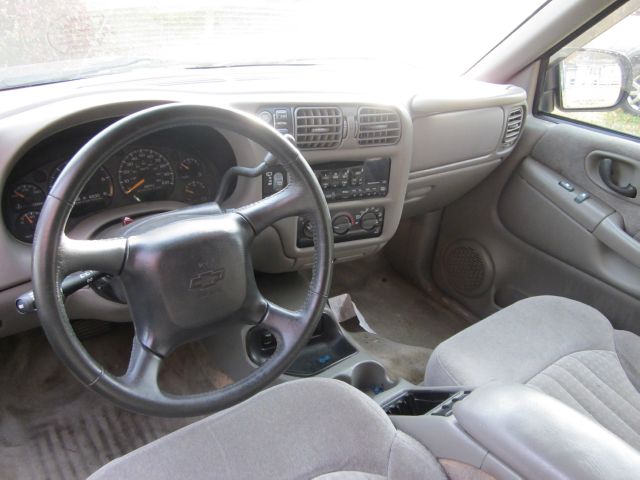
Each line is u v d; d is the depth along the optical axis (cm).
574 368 115
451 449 81
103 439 140
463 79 183
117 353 158
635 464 66
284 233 136
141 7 130
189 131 117
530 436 70
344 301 177
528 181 175
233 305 89
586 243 161
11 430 139
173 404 83
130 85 124
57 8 119
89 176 72
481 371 110
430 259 210
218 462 76
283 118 122
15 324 114
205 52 150
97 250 77
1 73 120
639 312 154
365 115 130
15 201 104
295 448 79
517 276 184
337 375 132
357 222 146
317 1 159
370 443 81
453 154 160
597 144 157
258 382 90
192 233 82
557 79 176
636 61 150
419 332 193
